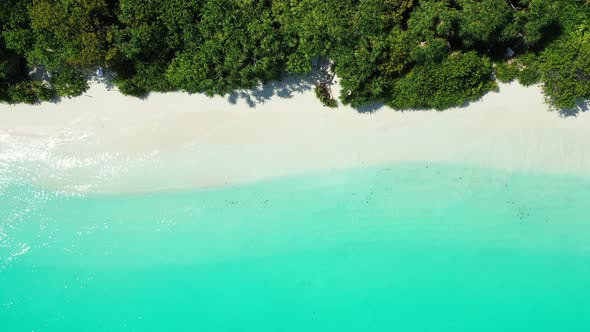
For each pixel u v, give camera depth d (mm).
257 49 20594
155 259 22203
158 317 21875
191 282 22016
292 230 22203
